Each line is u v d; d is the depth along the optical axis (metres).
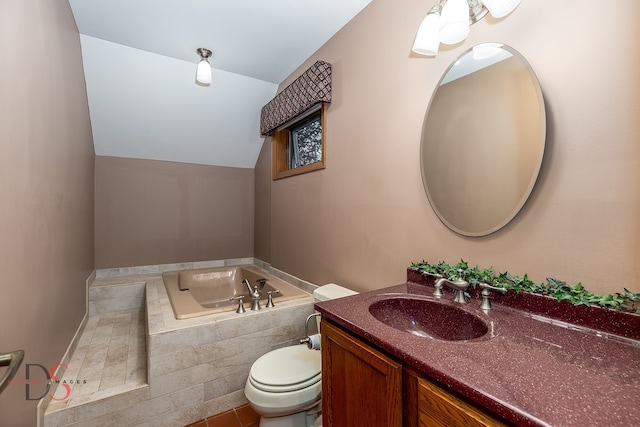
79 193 2.11
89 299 2.50
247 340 1.72
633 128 0.76
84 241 2.31
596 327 0.80
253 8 1.74
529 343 0.75
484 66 1.11
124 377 1.60
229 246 3.46
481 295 1.06
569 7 0.88
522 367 0.63
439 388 0.65
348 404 0.93
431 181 1.31
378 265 1.63
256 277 2.79
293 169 2.47
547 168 0.93
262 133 2.93
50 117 1.43
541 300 0.91
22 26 1.11
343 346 0.94
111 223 2.86
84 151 2.28
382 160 1.60
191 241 3.25
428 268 1.29
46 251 1.38
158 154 3.01
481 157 1.12
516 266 1.02
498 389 0.55
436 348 0.72
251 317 1.73
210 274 2.96
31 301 1.18
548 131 0.93
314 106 2.11
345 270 1.89
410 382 0.71
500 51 1.06
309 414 1.37
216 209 3.38
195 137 3.00
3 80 0.97
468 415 0.58
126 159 2.91
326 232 2.07
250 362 1.73
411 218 1.43
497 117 1.06
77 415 1.34
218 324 1.63
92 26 1.94
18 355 0.68
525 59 0.98
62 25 1.61
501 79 1.05
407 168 1.45
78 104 2.04
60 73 1.59
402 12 1.48
